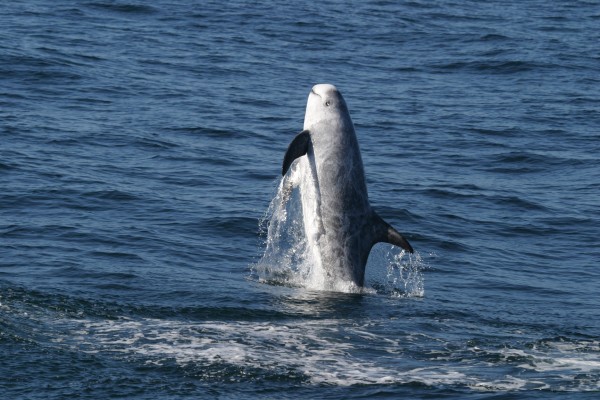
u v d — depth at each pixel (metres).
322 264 67.62
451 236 83.19
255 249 75.94
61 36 155.00
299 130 116.56
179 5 190.00
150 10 182.75
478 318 62.50
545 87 147.88
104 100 122.56
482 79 152.88
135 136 107.38
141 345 53.25
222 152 104.69
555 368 52.06
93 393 47.03
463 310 64.31
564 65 162.38
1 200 82.88
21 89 123.38
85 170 93.50
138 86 131.12
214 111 122.00
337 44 171.38
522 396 47.88
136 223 79.94
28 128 106.25
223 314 59.84
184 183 92.62
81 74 133.00
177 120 116.06
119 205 84.19
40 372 49.06
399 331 58.09
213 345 53.72
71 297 61.19
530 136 119.38
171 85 133.75
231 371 50.19
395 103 133.88
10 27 157.12
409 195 93.81
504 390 48.59
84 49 148.00
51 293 61.69
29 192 85.38
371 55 165.12
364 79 148.25
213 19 181.75
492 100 138.62
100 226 78.38
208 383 48.69
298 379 49.53
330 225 67.31
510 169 106.06
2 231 75.44
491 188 98.12
